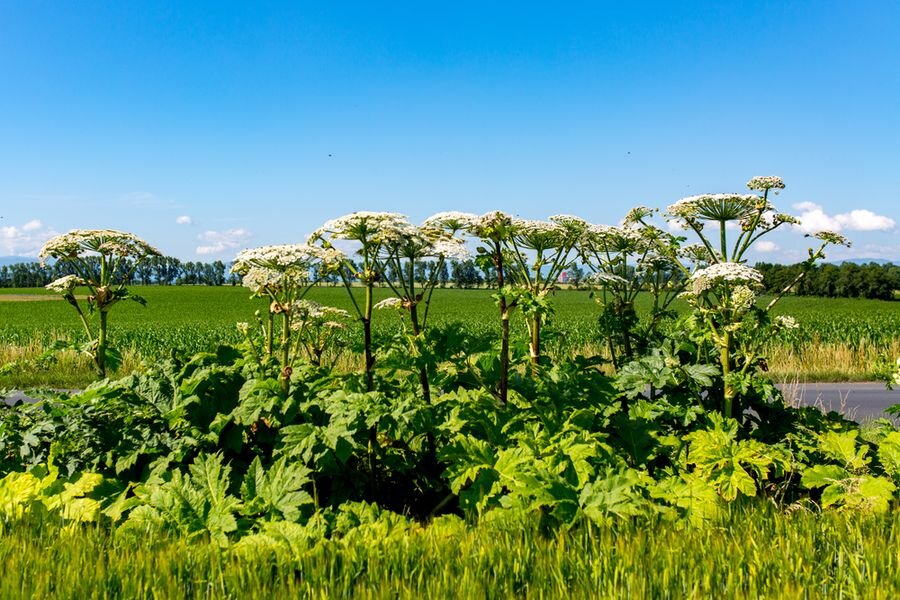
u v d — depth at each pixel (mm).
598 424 5461
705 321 5992
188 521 4105
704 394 6262
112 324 41438
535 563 3637
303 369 5586
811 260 5891
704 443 5055
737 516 4355
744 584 3457
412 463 5266
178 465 5062
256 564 3537
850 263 88312
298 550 3732
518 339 6273
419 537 3965
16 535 3861
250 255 5059
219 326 38406
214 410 5309
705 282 5664
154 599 3195
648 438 5367
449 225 5512
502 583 3449
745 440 5105
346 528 4215
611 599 3217
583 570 3518
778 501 5113
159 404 5301
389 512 4391
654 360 5883
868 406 11969
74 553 3676
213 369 5449
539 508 4215
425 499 5230
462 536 3980
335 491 4844
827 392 13648
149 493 4434
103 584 3330
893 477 4918
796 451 5520
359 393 4777
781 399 6074
